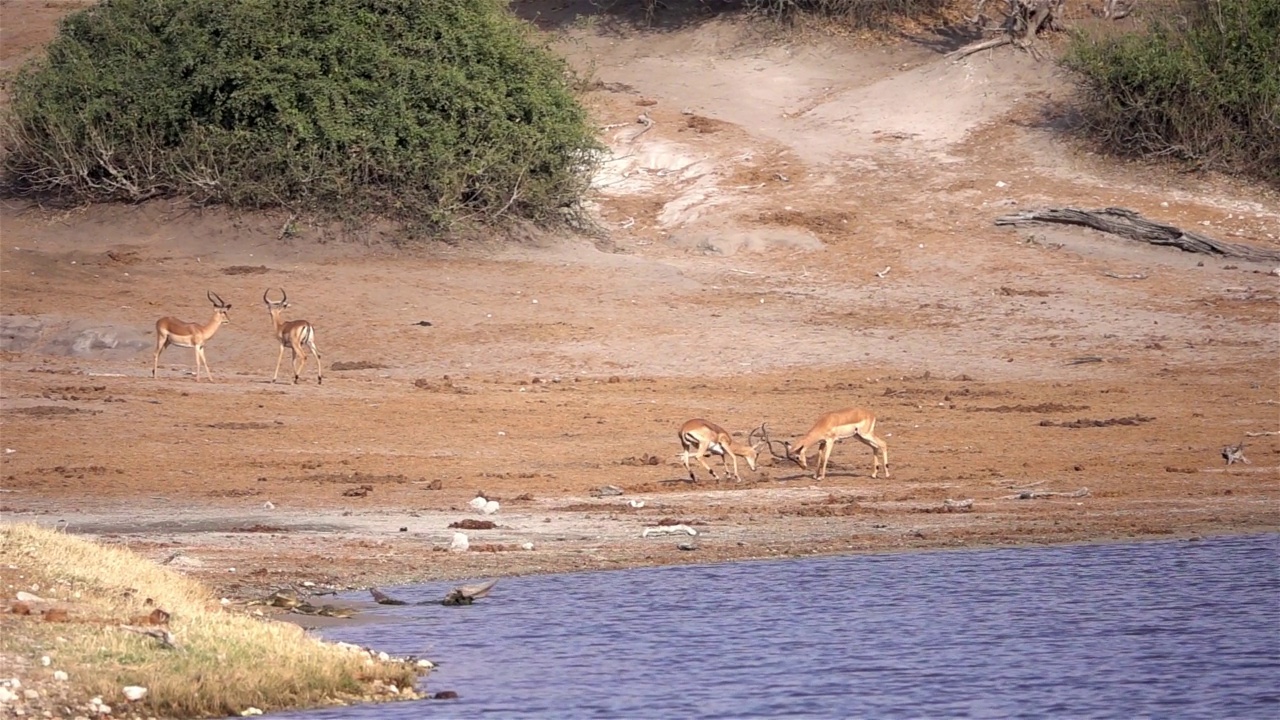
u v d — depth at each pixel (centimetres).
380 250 3812
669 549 1595
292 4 3928
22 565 1096
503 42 4009
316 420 2514
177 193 4009
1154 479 2050
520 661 1105
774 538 1659
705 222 4084
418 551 1577
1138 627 1209
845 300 3497
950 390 2823
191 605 1112
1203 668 1078
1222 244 3731
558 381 2922
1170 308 3388
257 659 994
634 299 3494
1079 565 1483
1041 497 1916
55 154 3994
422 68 3912
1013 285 3562
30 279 3422
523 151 3966
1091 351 3119
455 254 3816
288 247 3797
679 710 966
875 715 959
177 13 4003
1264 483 2003
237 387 2770
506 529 1714
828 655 1123
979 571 1459
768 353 3134
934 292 3538
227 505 1858
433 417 2562
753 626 1223
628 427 2509
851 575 1448
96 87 4000
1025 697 1003
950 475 2109
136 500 1884
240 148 3922
